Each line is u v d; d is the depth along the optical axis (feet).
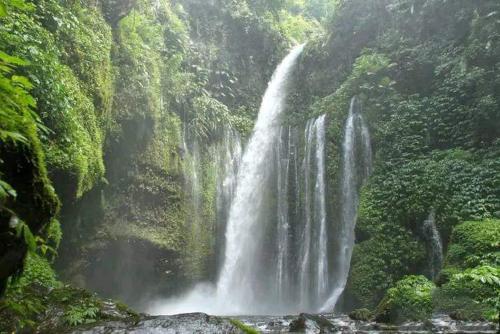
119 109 43.32
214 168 57.00
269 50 72.49
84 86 35.17
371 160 49.80
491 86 43.16
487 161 39.70
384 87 52.37
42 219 13.58
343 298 41.45
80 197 35.63
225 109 61.46
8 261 12.26
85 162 31.07
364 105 52.54
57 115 27.35
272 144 61.57
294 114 63.21
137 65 46.03
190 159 53.98
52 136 27.78
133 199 46.91
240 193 60.49
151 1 57.11
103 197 44.04
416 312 25.08
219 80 65.57
